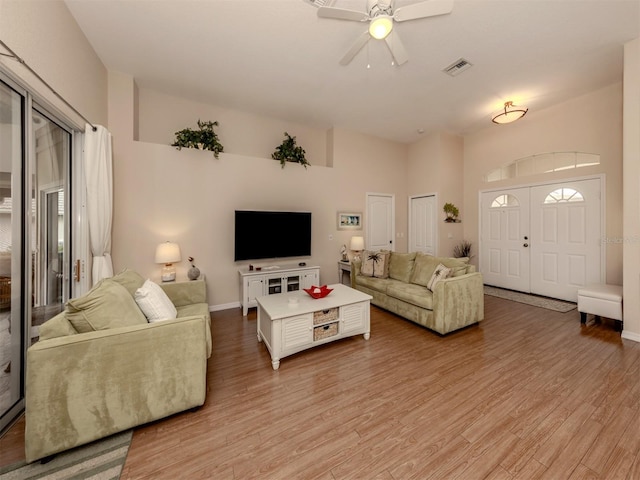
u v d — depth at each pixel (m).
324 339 2.52
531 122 4.29
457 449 1.39
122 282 2.12
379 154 5.33
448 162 5.16
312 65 2.97
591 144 3.65
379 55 2.79
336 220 4.82
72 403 1.33
